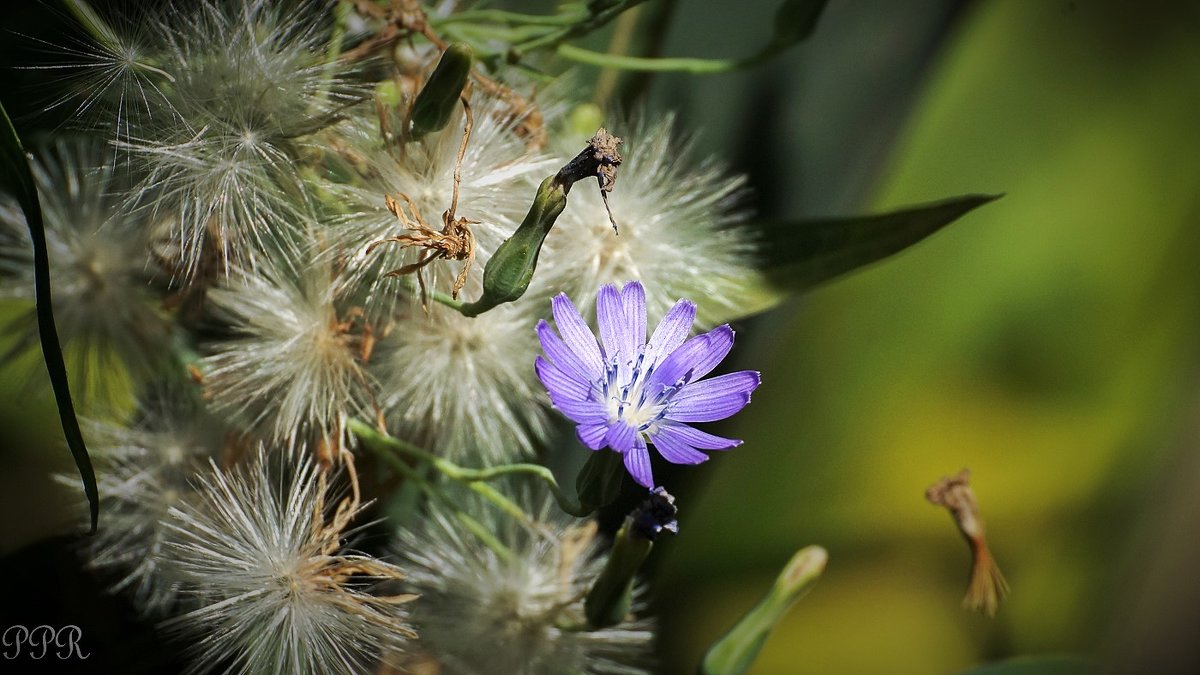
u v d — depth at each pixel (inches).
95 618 9.0
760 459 10.6
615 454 8.2
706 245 9.1
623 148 9.2
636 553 8.4
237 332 8.9
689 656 10.2
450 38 9.0
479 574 8.9
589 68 9.7
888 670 10.7
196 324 9.0
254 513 8.6
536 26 9.1
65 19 8.6
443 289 8.7
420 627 8.9
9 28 8.8
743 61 9.1
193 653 8.9
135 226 9.0
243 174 8.6
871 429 10.7
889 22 10.3
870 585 10.7
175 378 9.0
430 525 9.0
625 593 8.5
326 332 8.7
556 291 8.9
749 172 10.0
